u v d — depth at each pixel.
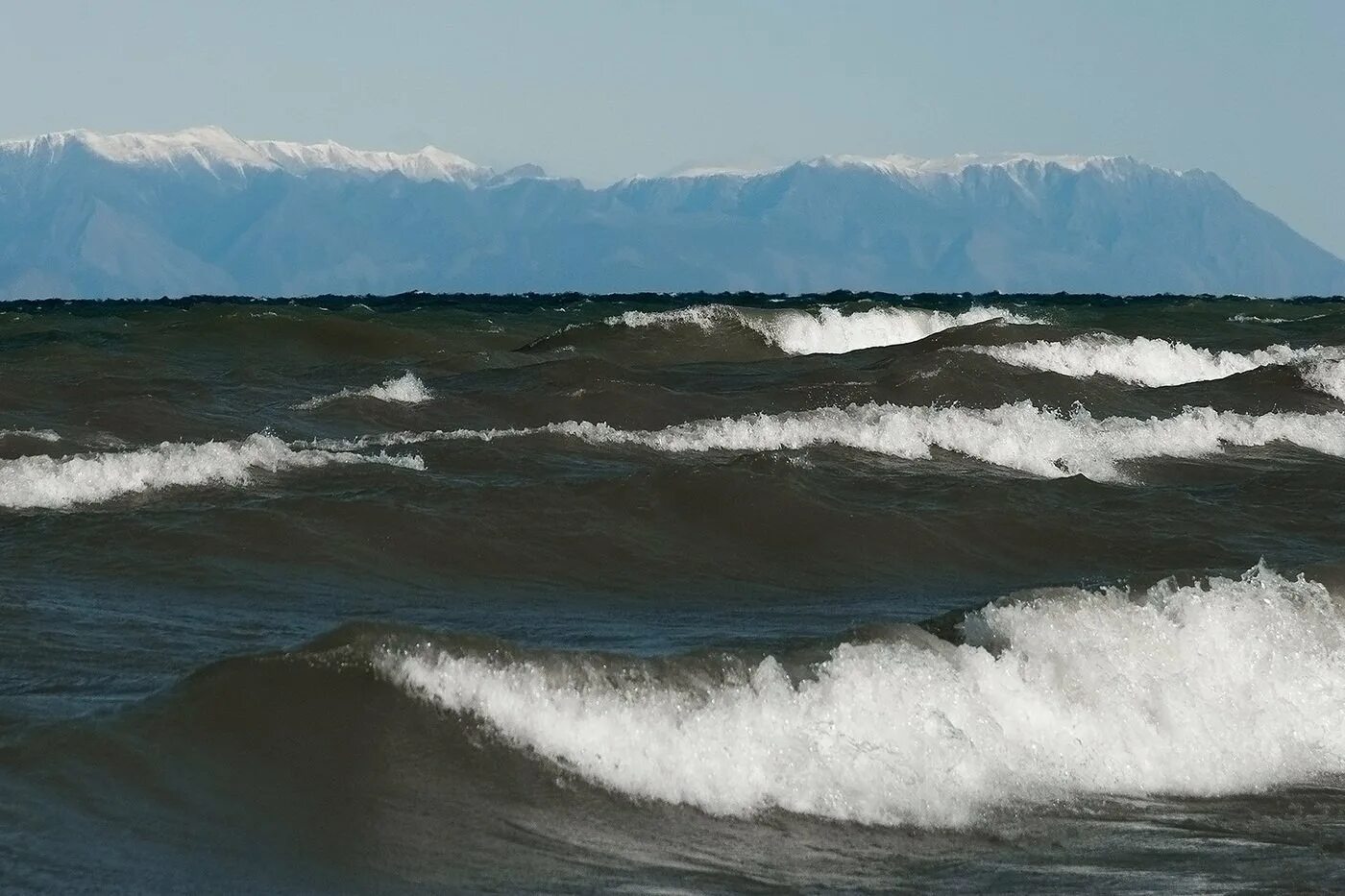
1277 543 42.09
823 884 20.03
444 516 39.44
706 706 23.34
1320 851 22.23
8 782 19.88
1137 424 58.97
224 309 120.00
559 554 37.81
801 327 105.56
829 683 24.31
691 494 42.41
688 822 21.59
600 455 50.19
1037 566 39.59
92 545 35.38
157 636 28.19
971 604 35.06
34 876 17.80
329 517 38.44
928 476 48.72
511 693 22.88
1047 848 21.83
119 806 19.78
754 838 21.33
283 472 43.56
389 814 20.50
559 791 21.75
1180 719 26.25
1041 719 25.52
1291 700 27.66
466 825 20.56
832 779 22.83
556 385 66.06
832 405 62.88
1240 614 28.97
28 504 39.31
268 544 36.34
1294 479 50.28
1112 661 27.14
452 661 23.19
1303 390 70.50
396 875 19.12
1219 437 58.84
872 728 23.89
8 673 24.88
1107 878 20.69
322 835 19.84
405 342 97.75
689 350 100.75
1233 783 25.27
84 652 26.58
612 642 29.61
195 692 22.27
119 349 87.75
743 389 68.56
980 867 20.94
